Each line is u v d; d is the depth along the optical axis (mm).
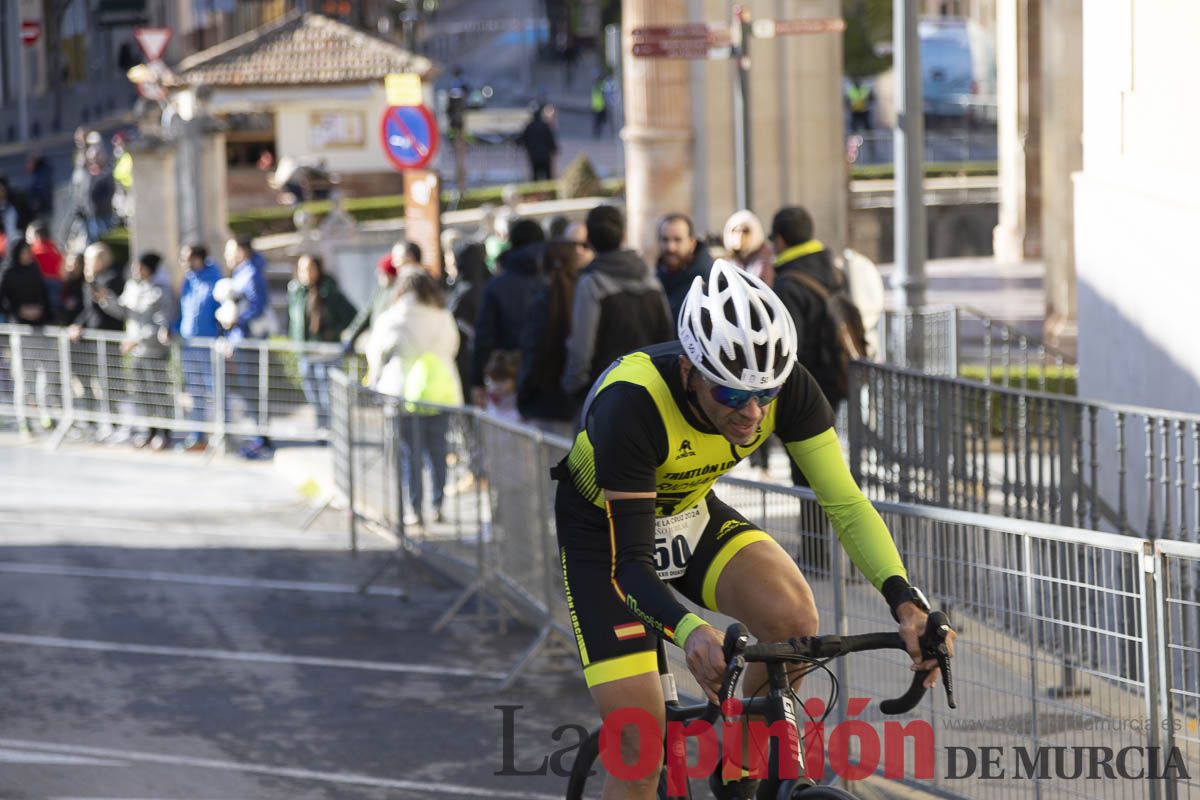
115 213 78062
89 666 20125
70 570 25688
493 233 47531
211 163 47781
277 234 74062
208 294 36656
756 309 9031
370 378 27328
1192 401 18828
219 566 25891
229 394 35969
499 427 20375
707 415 9438
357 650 20766
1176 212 19234
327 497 30688
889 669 13039
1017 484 17922
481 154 112625
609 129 124500
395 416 23750
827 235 39469
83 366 38094
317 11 99250
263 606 23266
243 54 67375
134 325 36906
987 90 107062
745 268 24609
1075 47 43750
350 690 18938
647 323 21516
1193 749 10492
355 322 36312
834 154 39281
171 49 66250
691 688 14984
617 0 155250
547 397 23922
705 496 10602
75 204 79812
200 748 16797
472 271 33219
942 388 18406
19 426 39531
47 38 134875
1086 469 22844
